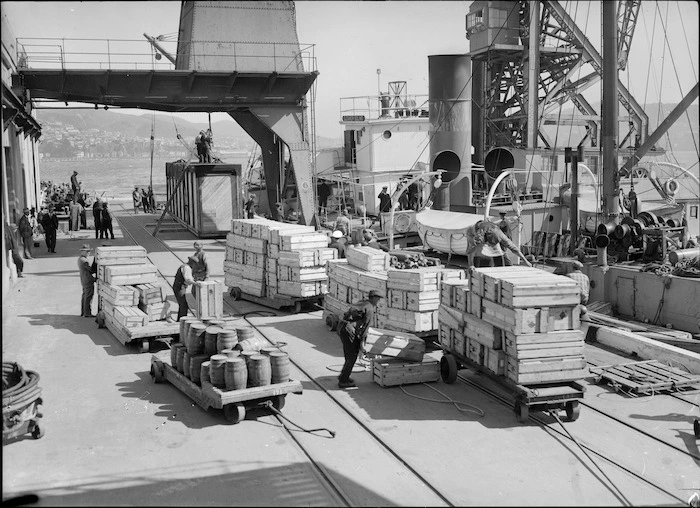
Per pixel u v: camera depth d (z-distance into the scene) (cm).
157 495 908
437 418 1200
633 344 1598
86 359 1530
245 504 885
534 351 1149
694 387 1370
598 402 1298
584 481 964
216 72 2980
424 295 1525
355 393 1328
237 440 1098
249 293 2134
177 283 1698
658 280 1852
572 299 1151
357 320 1340
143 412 1216
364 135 3988
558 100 3219
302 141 3259
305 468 997
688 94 1958
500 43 3044
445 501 899
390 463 1021
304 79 3150
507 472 991
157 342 1662
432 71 2706
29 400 1067
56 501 889
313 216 3322
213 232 3594
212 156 3788
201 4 2991
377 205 3806
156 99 3012
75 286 2372
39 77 2820
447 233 2517
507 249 1889
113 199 6925
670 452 1075
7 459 1020
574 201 2211
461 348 1330
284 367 1216
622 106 3319
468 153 2750
